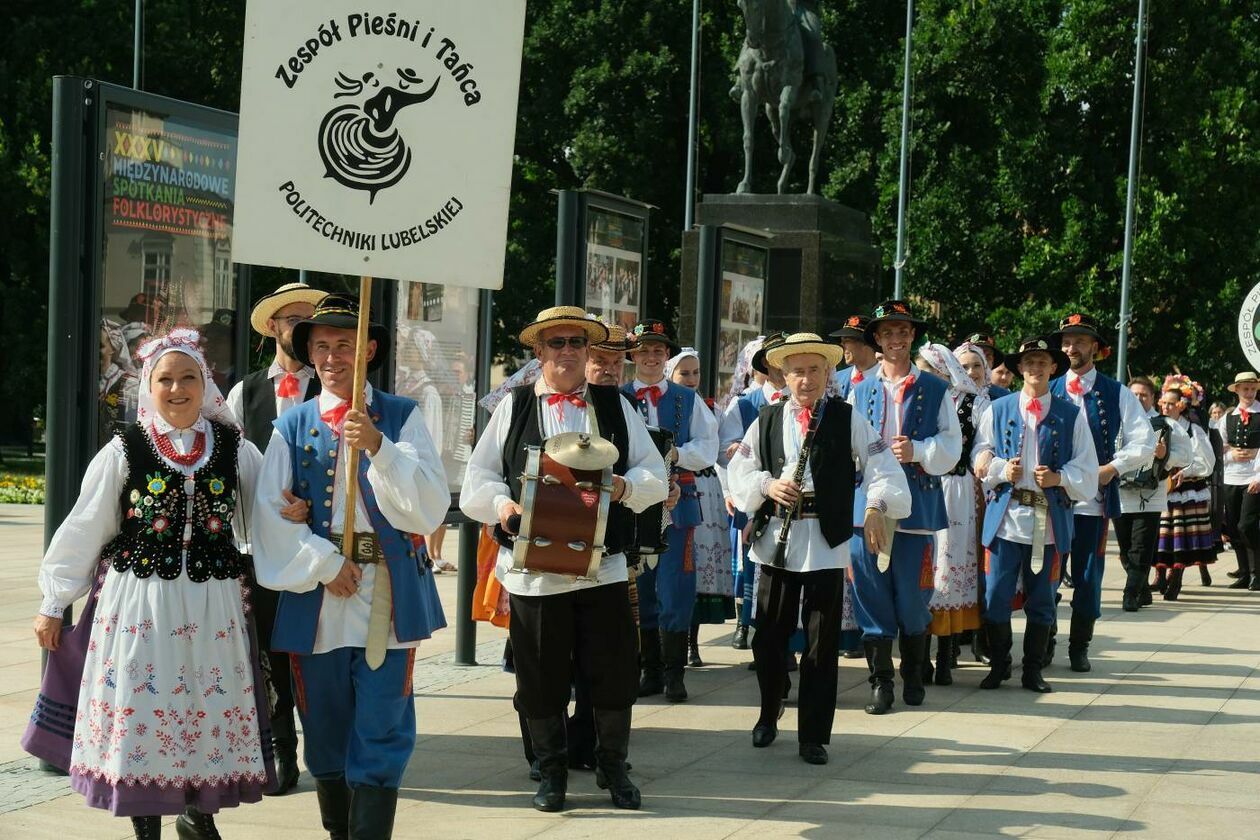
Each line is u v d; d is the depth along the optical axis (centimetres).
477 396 1261
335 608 691
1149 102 3656
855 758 951
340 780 712
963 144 3862
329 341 719
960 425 1256
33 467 4119
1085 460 1200
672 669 1145
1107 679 1265
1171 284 3647
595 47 4072
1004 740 1008
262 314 869
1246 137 3547
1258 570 2028
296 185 686
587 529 776
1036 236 3766
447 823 791
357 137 690
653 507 950
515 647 825
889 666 1110
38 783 856
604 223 1350
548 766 823
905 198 3647
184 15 4050
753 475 966
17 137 3906
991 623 1216
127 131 903
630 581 943
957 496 1239
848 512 945
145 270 923
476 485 825
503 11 699
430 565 726
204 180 966
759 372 1291
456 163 699
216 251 981
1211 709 1125
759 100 2100
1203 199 3619
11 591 1680
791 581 960
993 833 774
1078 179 3725
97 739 649
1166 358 3725
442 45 695
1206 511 1883
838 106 3947
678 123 4153
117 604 654
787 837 764
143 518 657
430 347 1205
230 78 4231
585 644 829
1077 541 1294
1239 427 2056
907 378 1143
